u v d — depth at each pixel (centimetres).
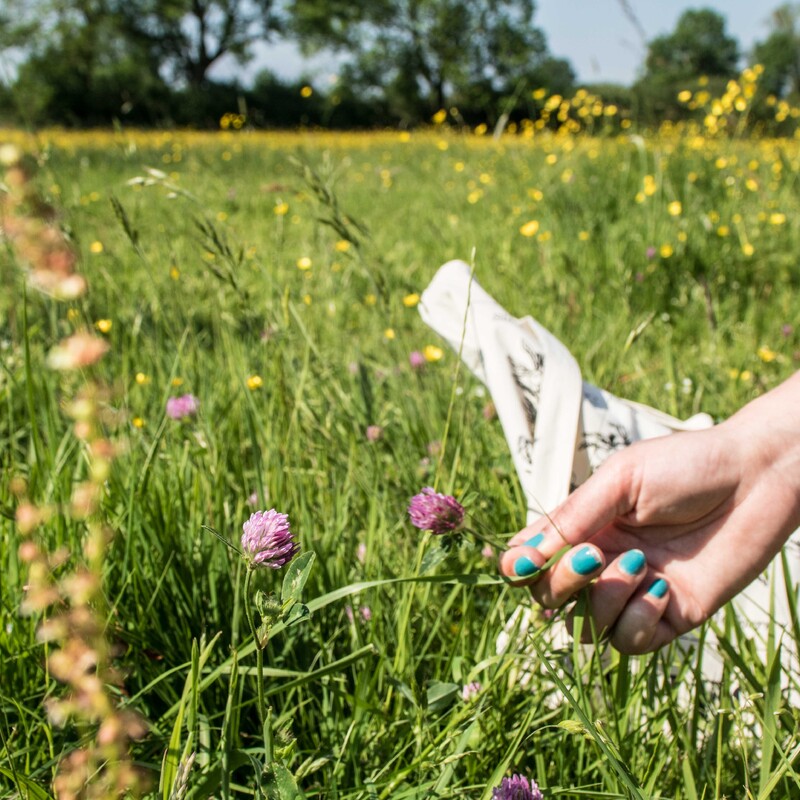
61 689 65
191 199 85
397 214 271
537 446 74
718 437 63
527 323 76
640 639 61
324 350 120
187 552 75
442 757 61
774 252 175
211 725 67
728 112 277
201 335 118
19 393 97
